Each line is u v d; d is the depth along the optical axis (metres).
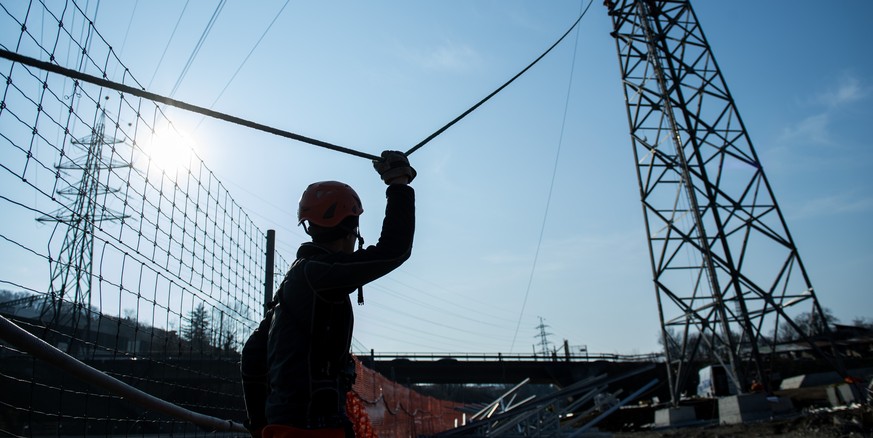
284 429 2.13
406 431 16.27
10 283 3.29
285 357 2.22
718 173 25.34
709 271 24.72
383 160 2.54
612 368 46.72
